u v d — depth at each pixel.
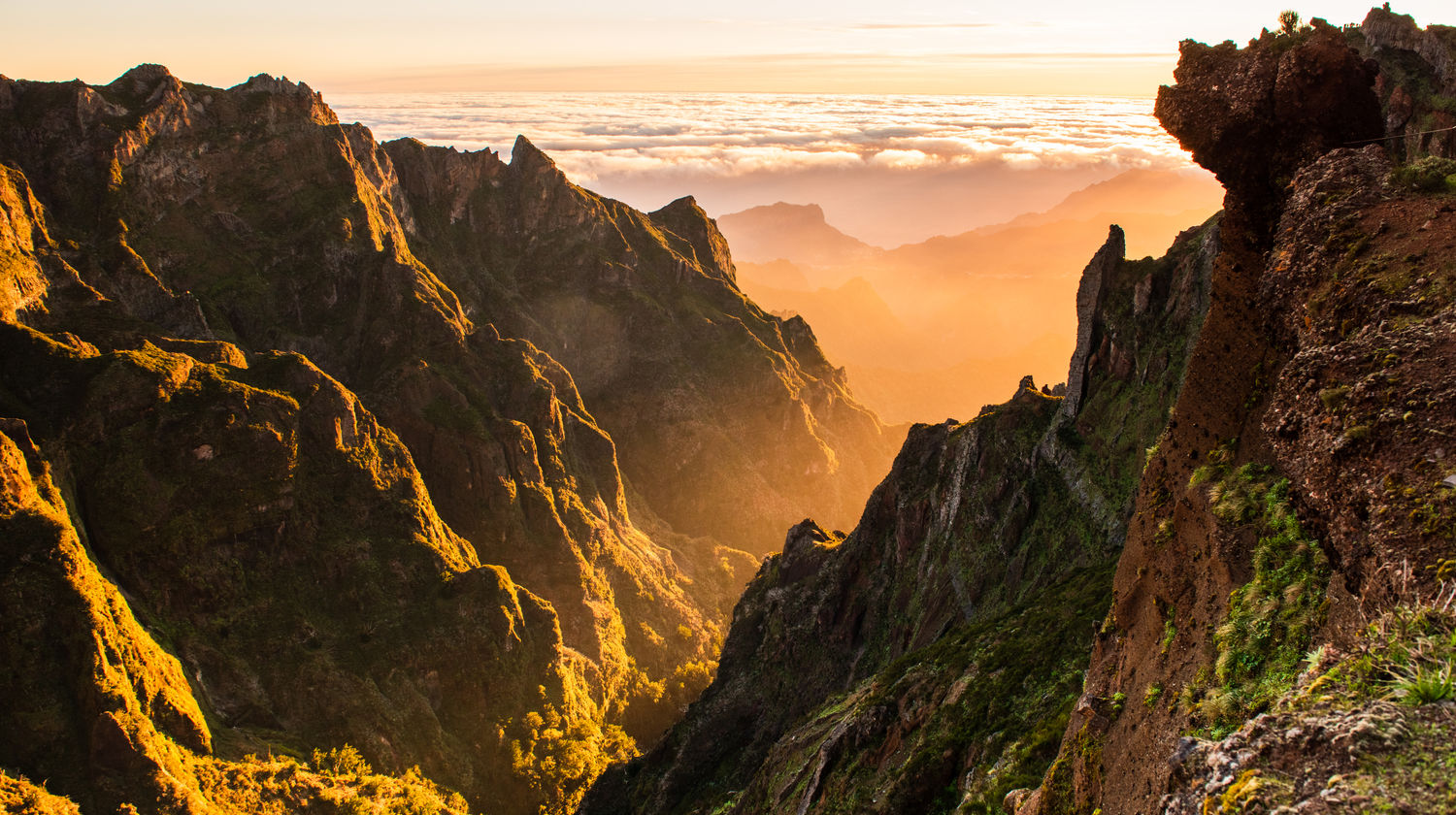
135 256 178.50
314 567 152.62
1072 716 16.83
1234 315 14.44
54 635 109.06
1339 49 14.02
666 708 172.50
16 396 140.12
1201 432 14.84
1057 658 36.72
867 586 87.00
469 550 181.12
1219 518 12.55
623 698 177.88
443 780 136.00
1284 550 10.76
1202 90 15.64
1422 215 11.22
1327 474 9.37
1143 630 14.80
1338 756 6.27
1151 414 60.97
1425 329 9.42
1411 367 9.10
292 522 151.62
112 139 190.75
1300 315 12.12
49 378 141.50
